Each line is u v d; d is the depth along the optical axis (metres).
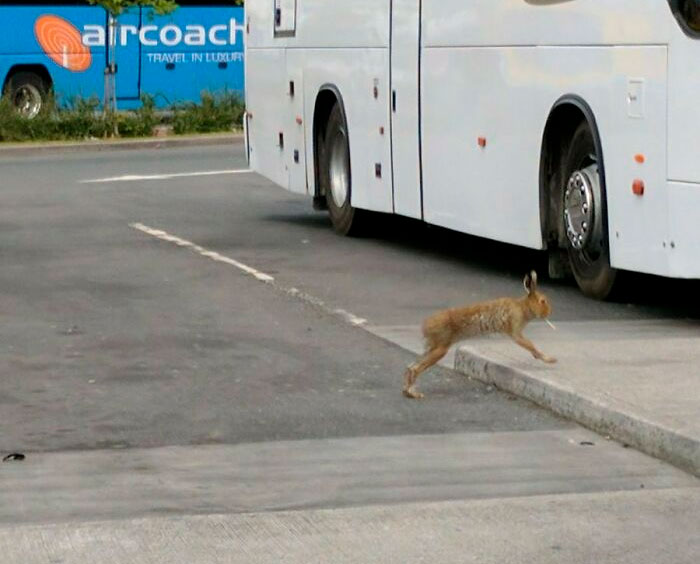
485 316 11.77
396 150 19.50
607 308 15.35
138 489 9.22
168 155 36.16
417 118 18.83
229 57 42.94
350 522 8.47
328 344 13.84
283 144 23.62
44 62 40.84
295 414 11.22
